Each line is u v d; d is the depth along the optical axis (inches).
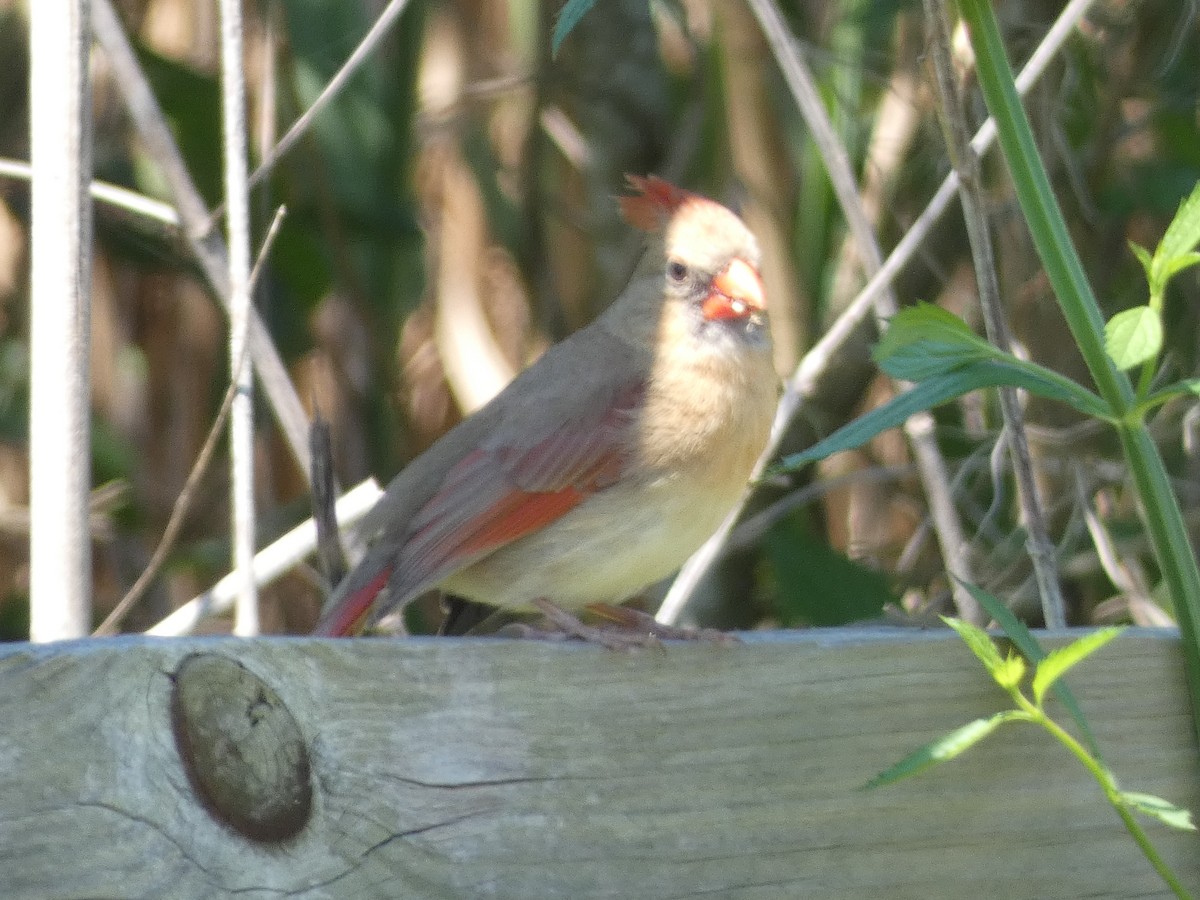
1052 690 196.4
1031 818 201.6
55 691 157.6
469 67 473.1
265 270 418.0
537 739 183.3
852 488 459.2
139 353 457.4
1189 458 387.2
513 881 180.2
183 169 319.0
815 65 431.5
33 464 265.4
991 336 260.4
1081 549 411.8
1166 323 409.7
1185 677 208.4
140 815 159.5
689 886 187.8
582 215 444.5
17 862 154.9
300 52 426.3
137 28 439.8
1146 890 204.8
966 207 261.3
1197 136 402.0
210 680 164.7
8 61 440.1
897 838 196.5
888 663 198.5
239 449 295.6
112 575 454.3
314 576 376.2
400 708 175.6
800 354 414.0
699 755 190.1
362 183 424.5
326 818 169.3
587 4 196.4
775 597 409.7
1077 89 405.4
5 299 444.1
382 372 446.9
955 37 296.7
